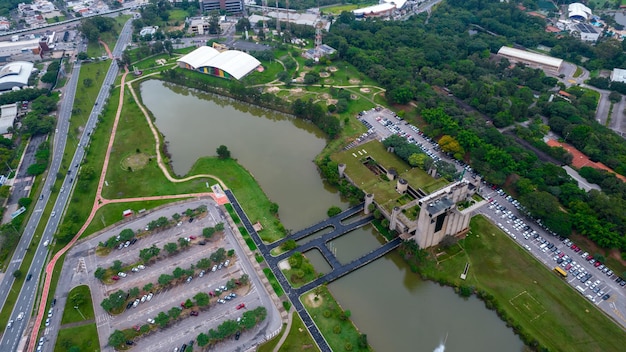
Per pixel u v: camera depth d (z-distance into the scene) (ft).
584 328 650.43
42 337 634.84
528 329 651.25
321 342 631.97
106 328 647.56
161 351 613.93
